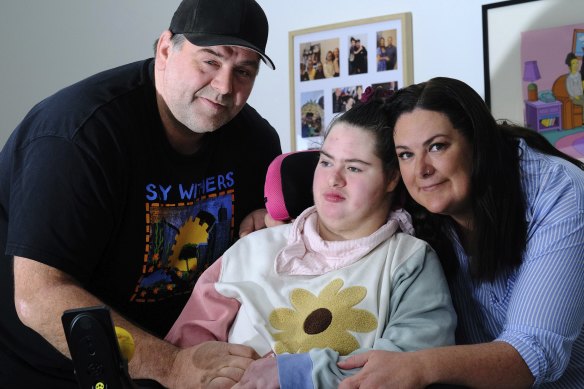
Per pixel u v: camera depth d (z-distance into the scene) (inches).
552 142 87.1
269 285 53.2
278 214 58.9
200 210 61.3
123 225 56.3
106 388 35.4
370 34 96.2
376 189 53.0
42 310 48.9
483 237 48.8
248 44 54.6
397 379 41.4
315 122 100.1
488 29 89.7
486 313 52.3
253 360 46.3
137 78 58.2
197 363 46.9
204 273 56.6
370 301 50.3
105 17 111.0
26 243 49.8
